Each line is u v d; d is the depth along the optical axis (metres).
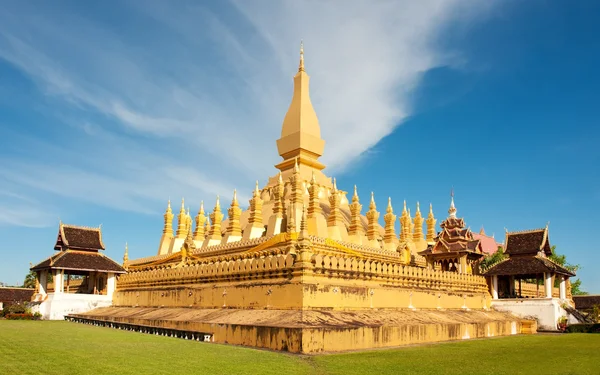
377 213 41.88
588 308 49.47
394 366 16.67
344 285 26.70
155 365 15.11
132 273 42.31
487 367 16.81
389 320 26.41
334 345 21.19
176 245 48.28
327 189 45.56
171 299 35.38
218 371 14.45
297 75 47.53
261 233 39.22
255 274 28.19
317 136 46.91
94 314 40.50
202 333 24.67
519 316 40.50
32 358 16.08
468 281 38.03
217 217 44.28
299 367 15.82
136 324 30.55
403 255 40.34
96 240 47.38
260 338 22.02
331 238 35.72
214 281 31.47
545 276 41.41
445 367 16.62
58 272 44.50
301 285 24.56
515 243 44.44
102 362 15.43
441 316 31.45
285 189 42.28
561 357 19.89
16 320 39.50
